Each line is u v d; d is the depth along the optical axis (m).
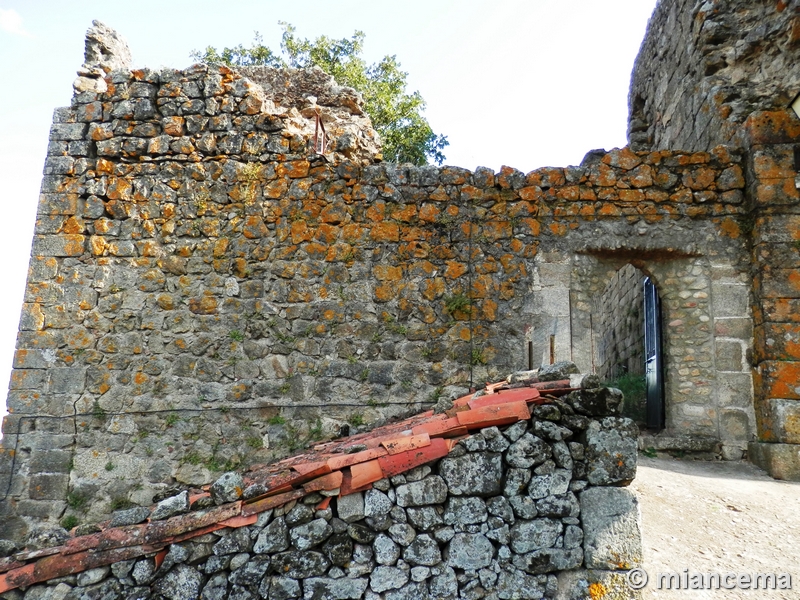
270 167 6.28
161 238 6.20
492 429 3.21
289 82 7.92
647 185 6.21
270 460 5.77
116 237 6.20
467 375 5.88
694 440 5.97
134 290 6.11
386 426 5.35
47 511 5.70
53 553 3.11
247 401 5.91
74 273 6.13
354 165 6.25
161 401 5.91
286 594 3.06
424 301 6.03
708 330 6.15
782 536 4.33
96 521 5.66
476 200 6.18
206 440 5.84
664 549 4.07
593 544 3.07
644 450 6.01
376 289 6.06
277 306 6.06
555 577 3.08
